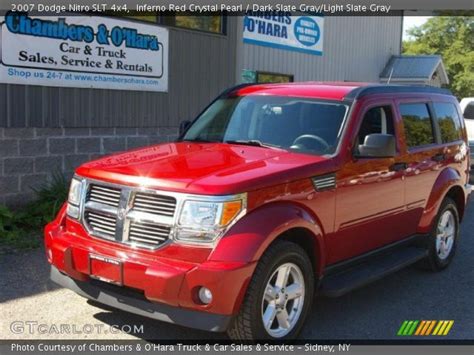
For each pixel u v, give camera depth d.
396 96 6.00
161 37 9.77
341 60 17.16
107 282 4.32
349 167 5.03
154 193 4.13
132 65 9.34
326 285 4.94
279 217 4.25
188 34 10.31
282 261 4.32
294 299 4.56
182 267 3.96
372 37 18.88
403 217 5.94
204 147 5.24
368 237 5.43
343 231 5.03
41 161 8.27
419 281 6.41
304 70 15.40
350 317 5.25
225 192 4.02
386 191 5.55
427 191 6.30
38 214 7.84
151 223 4.12
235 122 5.69
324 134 5.16
